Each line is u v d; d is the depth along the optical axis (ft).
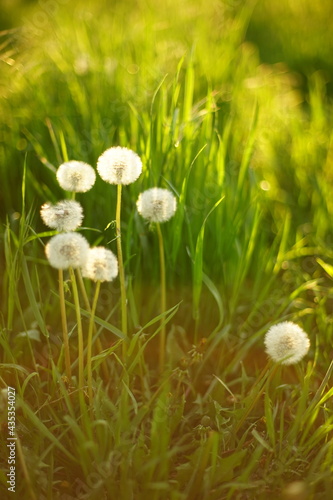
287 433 4.37
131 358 4.61
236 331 5.13
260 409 4.55
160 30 8.73
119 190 4.26
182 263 5.21
